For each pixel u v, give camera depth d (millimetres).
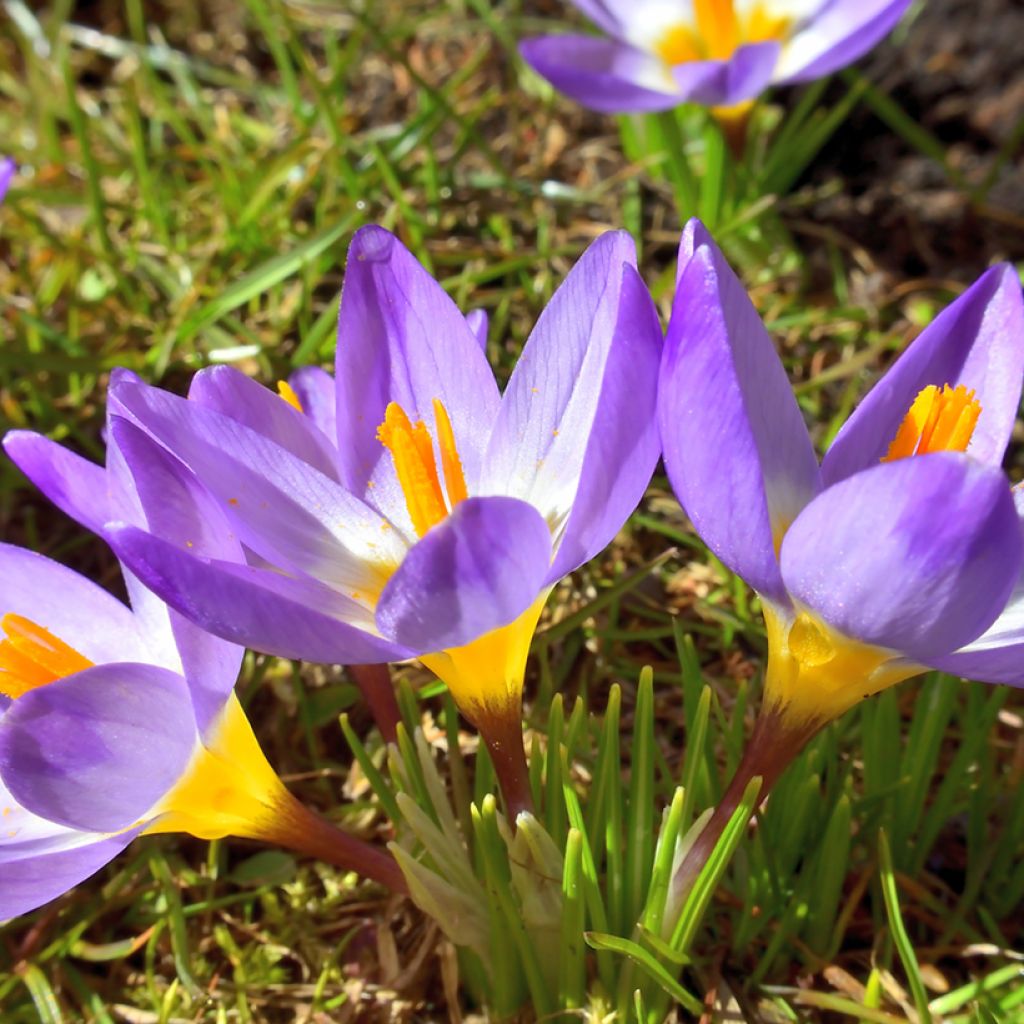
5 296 405
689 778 249
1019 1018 260
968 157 443
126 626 247
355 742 260
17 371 379
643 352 220
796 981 271
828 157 448
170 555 211
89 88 499
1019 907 283
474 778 287
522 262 376
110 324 388
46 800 218
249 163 434
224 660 226
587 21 469
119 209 408
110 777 220
